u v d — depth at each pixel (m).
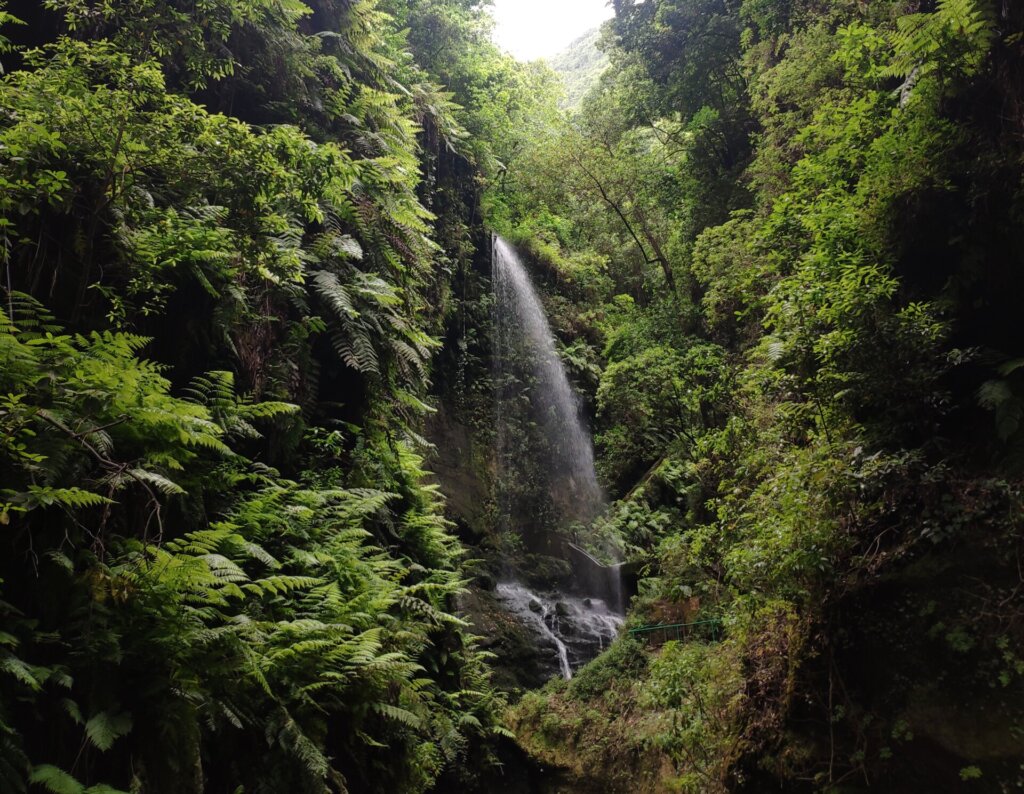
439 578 7.66
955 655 4.11
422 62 15.29
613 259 18.42
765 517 5.45
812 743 4.64
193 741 3.47
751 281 7.40
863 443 5.05
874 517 4.80
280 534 5.32
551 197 16.58
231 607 4.51
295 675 4.43
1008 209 4.72
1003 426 4.24
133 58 5.28
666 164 17.55
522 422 14.35
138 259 4.78
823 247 5.75
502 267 15.67
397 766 5.59
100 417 3.73
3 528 3.18
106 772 3.18
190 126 4.77
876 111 6.17
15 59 5.67
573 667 10.28
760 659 5.37
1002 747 3.75
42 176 4.12
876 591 4.61
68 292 4.60
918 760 4.08
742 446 6.54
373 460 7.32
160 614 3.47
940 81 5.07
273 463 6.10
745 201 12.16
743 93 13.40
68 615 3.23
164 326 5.23
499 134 18.05
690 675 6.19
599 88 17.12
